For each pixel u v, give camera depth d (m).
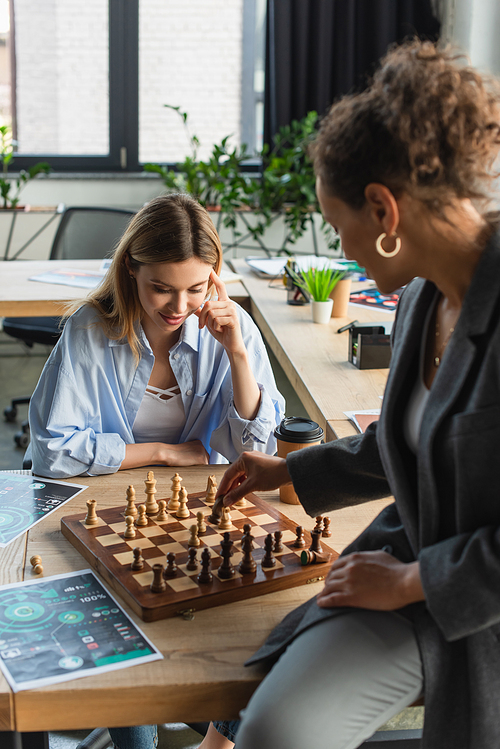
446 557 0.79
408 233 0.82
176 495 1.24
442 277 0.86
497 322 0.80
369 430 1.07
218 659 0.87
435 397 0.83
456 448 0.79
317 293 2.33
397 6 4.49
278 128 4.56
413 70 0.79
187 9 4.74
